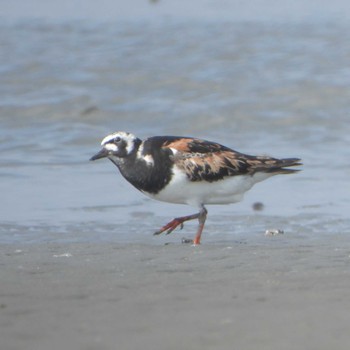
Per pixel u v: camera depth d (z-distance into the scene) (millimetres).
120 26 32844
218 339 7875
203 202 13211
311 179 16938
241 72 25875
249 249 11945
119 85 24734
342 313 8648
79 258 11383
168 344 7750
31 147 19594
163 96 23766
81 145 19906
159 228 13891
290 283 9906
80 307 8945
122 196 15852
